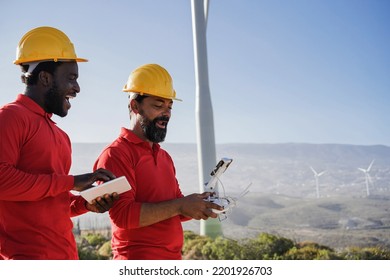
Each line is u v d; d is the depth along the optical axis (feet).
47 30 9.39
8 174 8.37
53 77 9.25
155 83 10.83
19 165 8.87
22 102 9.11
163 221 10.73
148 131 10.84
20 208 8.88
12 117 8.75
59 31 9.53
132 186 10.49
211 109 56.59
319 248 41.47
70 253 9.43
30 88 9.29
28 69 9.29
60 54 9.29
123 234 10.69
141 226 10.14
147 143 10.87
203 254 41.47
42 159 9.04
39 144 9.02
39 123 9.11
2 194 8.42
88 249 39.99
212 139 55.93
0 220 8.97
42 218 8.97
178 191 11.78
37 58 9.18
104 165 10.56
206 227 51.19
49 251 8.98
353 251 45.03
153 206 10.14
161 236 10.67
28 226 8.89
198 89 56.85
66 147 9.75
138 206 10.13
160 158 11.16
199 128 56.08
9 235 8.91
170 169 11.38
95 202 9.18
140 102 10.89
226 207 10.36
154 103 10.85
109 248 39.17
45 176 8.63
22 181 8.41
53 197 9.18
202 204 10.14
